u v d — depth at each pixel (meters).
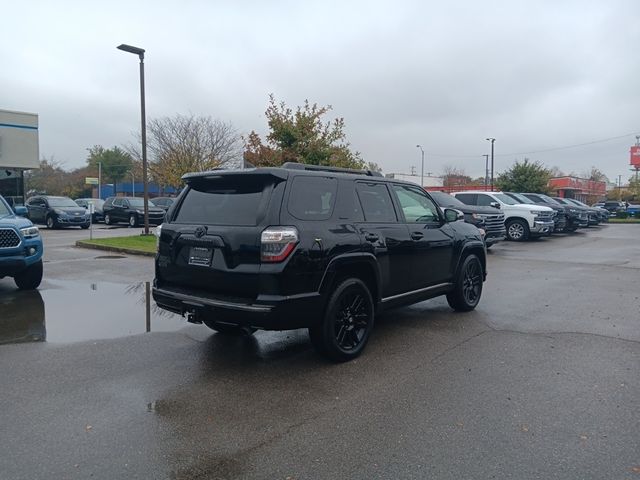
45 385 4.37
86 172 65.12
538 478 2.97
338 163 15.41
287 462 3.16
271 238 4.37
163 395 4.18
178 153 28.25
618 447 3.32
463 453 3.26
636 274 10.79
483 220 14.45
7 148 24.11
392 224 5.75
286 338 5.85
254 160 15.61
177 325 6.34
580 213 23.77
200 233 4.78
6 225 8.00
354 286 5.04
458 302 7.04
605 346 5.52
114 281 9.45
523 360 5.06
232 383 4.45
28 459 3.16
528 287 9.18
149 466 3.10
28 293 8.31
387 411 3.89
